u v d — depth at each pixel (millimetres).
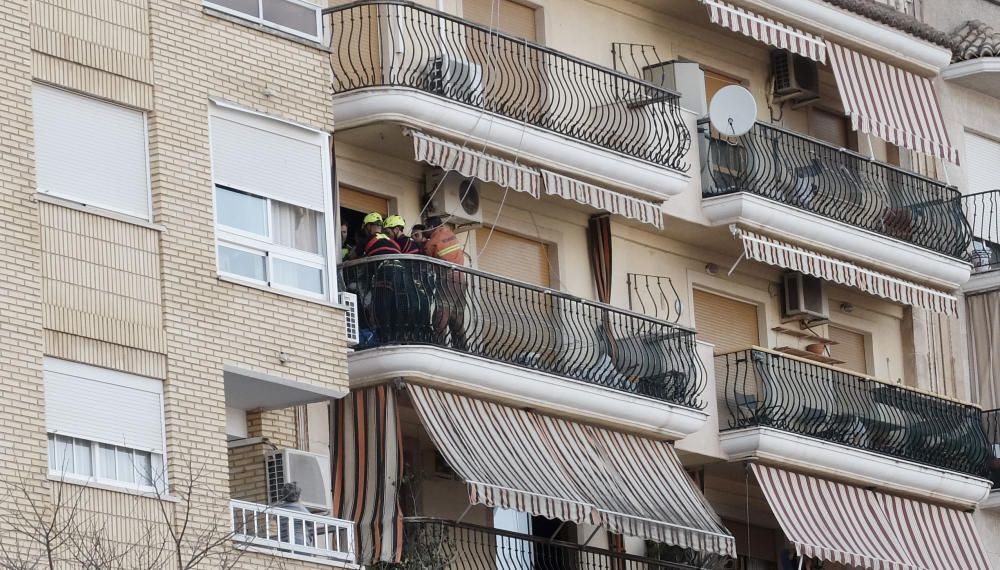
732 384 44156
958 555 47000
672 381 42281
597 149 41750
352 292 38250
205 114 35406
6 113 33094
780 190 45094
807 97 48094
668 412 41969
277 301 35719
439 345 38344
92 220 33844
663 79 44812
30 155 33250
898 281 47594
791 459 44250
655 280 44531
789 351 46125
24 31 33531
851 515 45250
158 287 34375
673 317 44625
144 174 34656
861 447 45469
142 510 33531
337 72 39125
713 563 43531
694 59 46344
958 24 51656
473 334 39062
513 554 41219
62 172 33688
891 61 48875
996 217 51219
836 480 45438
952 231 48562
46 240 33250
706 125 44562
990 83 51125
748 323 46562
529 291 41062
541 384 39875
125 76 34594
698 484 44094
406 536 37625
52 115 33781
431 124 39281
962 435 47656
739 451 43688
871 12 47875
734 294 46156
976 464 47906
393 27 39250
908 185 48094
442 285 38719
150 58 34906
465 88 39844
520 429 39594
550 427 40219
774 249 45000
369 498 37531
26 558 31953
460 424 38500
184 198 34875
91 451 33281
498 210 42062
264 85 36281
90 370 33469
